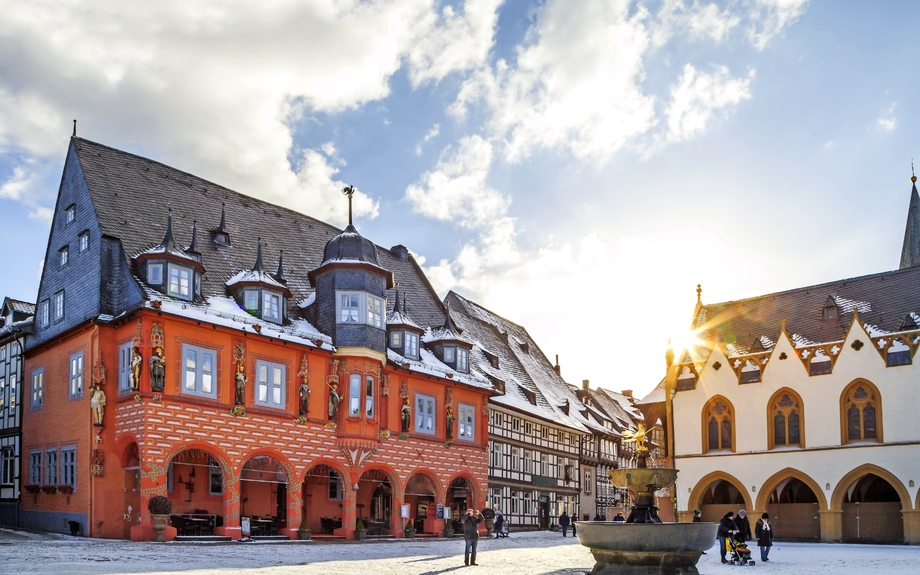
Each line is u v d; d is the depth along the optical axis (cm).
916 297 4569
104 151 3747
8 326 4053
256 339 3481
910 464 4003
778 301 5122
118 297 3300
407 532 4081
